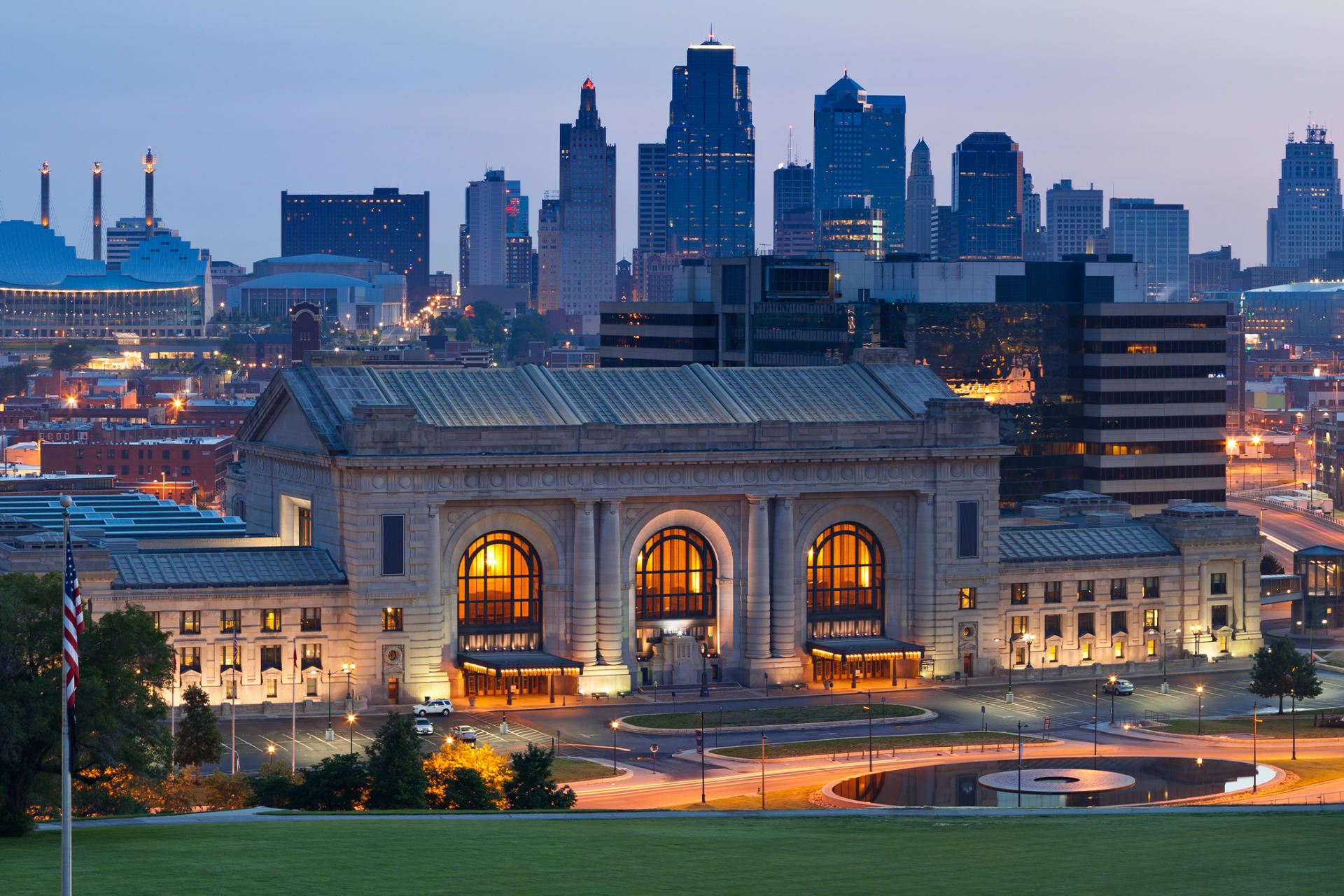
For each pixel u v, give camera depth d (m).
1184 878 90.31
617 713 194.50
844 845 101.75
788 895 86.50
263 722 184.88
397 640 193.50
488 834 103.88
